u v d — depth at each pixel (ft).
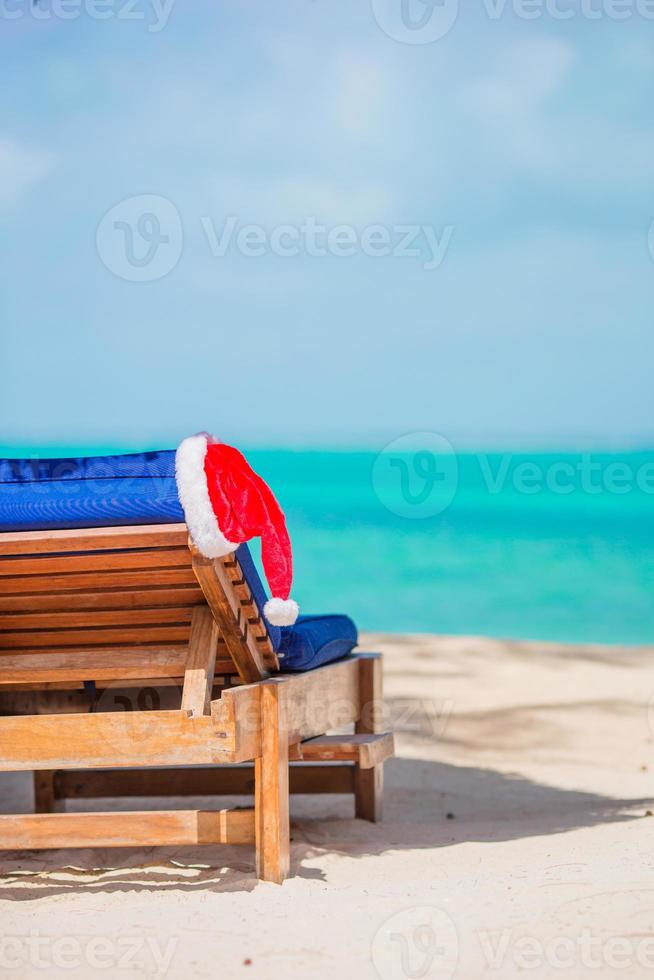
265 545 32.71
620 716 67.87
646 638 134.82
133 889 33.17
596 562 200.85
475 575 191.42
